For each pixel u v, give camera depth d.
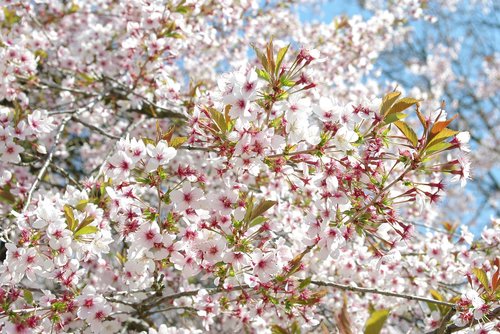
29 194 3.75
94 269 4.14
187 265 3.17
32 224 3.22
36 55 5.91
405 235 3.04
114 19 6.63
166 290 4.49
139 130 6.13
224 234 3.11
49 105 6.41
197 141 3.30
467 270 4.51
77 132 6.40
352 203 3.08
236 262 3.07
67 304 3.12
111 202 3.28
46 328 3.13
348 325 2.31
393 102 3.01
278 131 3.18
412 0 7.05
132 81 5.40
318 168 3.11
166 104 5.32
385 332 5.49
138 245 3.07
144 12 4.98
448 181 3.06
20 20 5.71
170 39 5.02
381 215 3.06
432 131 2.85
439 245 4.84
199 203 3.07
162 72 5.05
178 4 4.89
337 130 3.01
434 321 4.18
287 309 3.44
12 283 3.10
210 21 6.05
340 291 4.81
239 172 3.34
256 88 2.89
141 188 3.39
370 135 3.08
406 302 5.12
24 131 3.89
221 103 3.22
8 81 4.73
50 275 3.15
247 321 3.83
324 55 6.48
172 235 3.09
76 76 6.16
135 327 4.79
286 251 3.33
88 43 6.05
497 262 3.65
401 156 3.02
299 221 4.33
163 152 3.01
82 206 3.37
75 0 6.38
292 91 3.13
